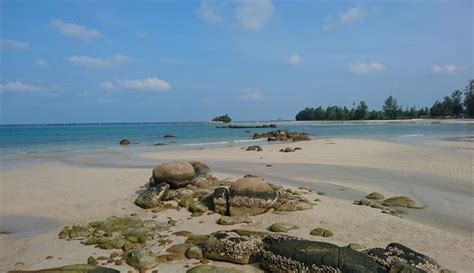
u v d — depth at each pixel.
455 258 7.98
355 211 11.73
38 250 8.76
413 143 36.72
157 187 13.17
